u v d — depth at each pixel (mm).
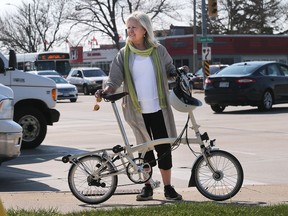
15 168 20531
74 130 32719
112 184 14086
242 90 40531
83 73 89500
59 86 66500
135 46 14062
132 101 13984
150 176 14109
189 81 14023
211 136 28125
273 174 18562
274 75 42688
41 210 12922
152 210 12633
